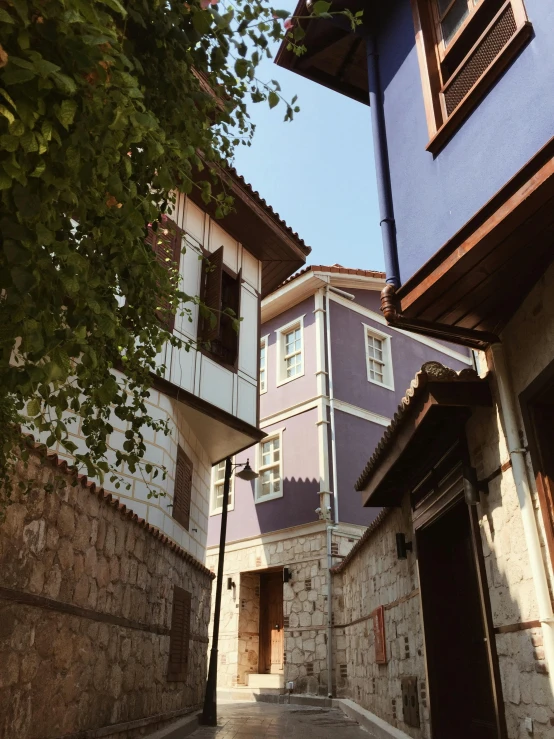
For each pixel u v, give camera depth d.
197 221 10.45
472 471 5.17
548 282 4.12
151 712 6.91
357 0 6.59
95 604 5.37
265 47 2.96
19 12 1.68
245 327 11.12
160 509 8.00
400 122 5.82
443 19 5.53
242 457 17.31
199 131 2.95
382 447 6.79
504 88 4.33
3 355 2.08
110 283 2.71
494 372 4.89
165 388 8.66
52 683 4.46
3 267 1.92
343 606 13.52
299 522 15.04
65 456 6.38
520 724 4.25
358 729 9.04
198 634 9.91
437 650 6.29
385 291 5.06
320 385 15.76
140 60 2.85
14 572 4.00
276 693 14.04
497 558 4.76
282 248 11.81
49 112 1.92
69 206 2.22
